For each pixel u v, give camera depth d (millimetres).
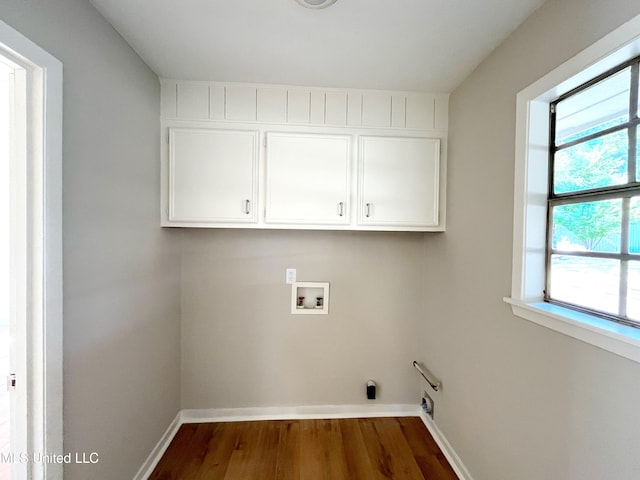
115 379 1321
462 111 1689
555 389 1024
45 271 941
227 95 1770
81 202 1101
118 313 1341
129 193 1422
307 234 2145
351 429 2021
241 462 1705
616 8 818
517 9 1137
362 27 1269
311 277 2150
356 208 1829
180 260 2053
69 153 1039
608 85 940
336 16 1201
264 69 1623
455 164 1754
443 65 1547
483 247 1455
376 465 1698
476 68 1551
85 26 1113
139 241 1520
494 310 1364
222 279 2102
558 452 1010
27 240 923
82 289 1111
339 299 2168
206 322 2096
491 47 1385
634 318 855
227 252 2102
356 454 1781
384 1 1113
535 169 1167
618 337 788
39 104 922
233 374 2119
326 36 1334
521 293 1175
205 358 2098
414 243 2199
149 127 1613
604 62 876
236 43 1396
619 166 907
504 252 1296
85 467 1133
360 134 1830
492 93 1405
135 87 1471
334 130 1824
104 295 1242
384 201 1837
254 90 1782
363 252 2174
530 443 1138
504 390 1289
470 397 1547
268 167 1779
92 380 1169
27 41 864
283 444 1860
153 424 1676
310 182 1803
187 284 2078
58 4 983
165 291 1827
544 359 1073
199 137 1755
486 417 1412
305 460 1727
